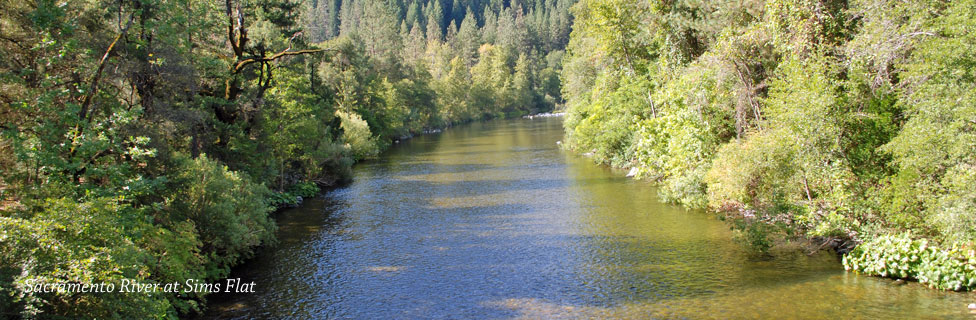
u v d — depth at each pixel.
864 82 14.73
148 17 15.75
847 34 17.89
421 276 14.56
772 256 14.91
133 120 14.03
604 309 11.90
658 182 27.22
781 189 15.46
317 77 43.78
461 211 22.91
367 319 11.83
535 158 41.06
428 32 154.00
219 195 15.12
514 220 20.91
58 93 12.14
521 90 119.25
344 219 21.98
